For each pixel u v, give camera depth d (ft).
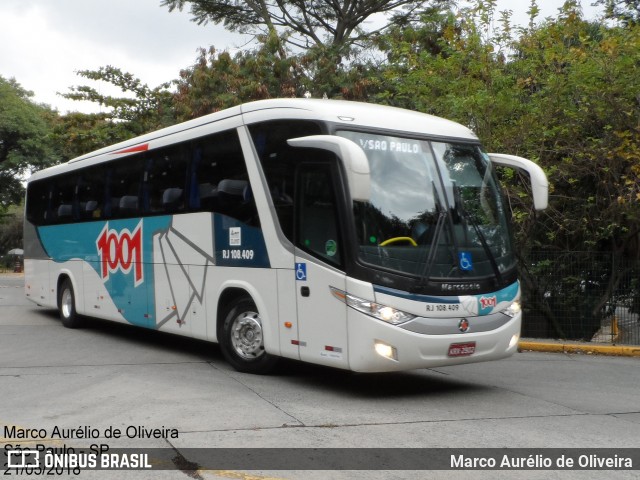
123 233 42.09
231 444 21.22
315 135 28.02
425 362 26.99
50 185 53.36
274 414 24.85
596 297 47.09
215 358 37.06
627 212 44.19
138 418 24.02
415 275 27.04
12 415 24.40
